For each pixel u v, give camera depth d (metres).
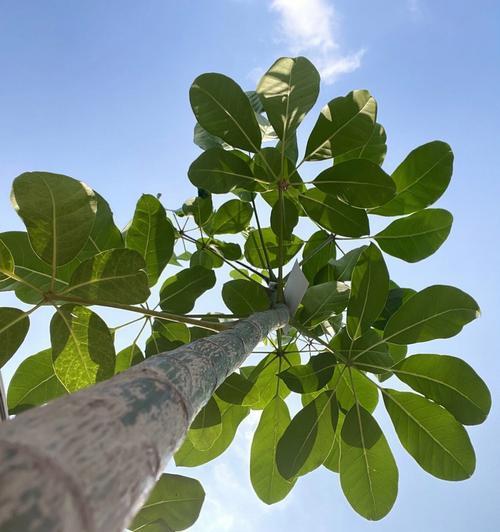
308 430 1.77
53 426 0.37
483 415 1.70
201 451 2.02
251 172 1.85
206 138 2.23
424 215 2.04
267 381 2.12
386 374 2.00
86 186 1.25
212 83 1.68
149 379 0.55
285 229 2.04
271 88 1.72
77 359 1.48
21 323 1.38
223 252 2.30
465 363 1.75
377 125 2.04
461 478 1.71
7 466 0.31
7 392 1.70
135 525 1.62
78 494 0.33
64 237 1.28
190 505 1.66
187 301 1.91
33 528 0.30
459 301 1.74
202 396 0.68
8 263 1.35
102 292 1.42
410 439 1.79
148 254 1.76
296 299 1.71
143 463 0.43
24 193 1.19
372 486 1.80
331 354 1.87
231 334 1.07
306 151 1.79
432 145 1.91
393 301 2.14
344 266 2.01
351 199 1.77
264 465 1.95
